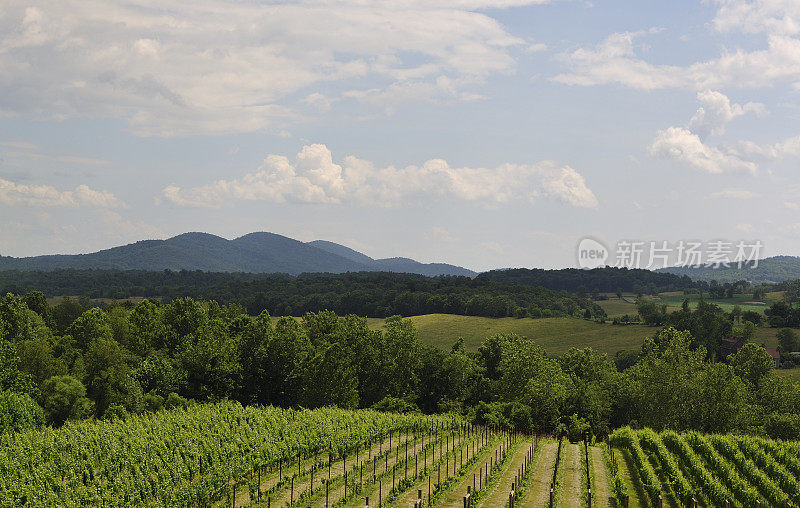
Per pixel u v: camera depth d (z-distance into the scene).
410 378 93.38
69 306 129.00
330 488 37.00
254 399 80.81
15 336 90.75
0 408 52.59
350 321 105.25
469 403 92.44
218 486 36.19
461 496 35.44
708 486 38.53
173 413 62.00
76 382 66.00
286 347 83.19
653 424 78.50
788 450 49.47
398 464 42.44
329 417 59.25
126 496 34.41
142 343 95.88
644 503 36.81
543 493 37.62
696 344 141.38
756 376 108.50
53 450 42.88
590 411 83.00
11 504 33.50
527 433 76.06
